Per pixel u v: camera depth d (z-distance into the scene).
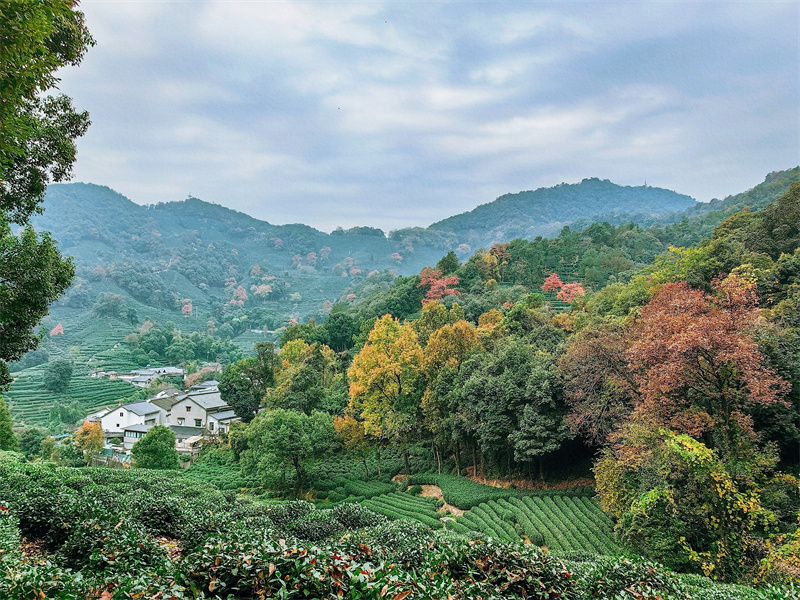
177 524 16.88
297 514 20.58
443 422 45.19
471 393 42.19
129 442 77.69
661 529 22.55
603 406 33.19
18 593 7.42
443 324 66.25
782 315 32.78
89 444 68.81
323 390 62.50
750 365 22.25
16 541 11.88
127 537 12.11
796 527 21.44
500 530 31.73
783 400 25.38
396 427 46.72
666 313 27.67
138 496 19.23
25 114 14.34
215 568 8.26
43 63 11.31
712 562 20.38
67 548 12.46
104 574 9.93
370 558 10.66
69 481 22.69
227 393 70.00
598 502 34.44
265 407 67.69
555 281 93.06
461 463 49.09
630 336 32.16
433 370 50.41
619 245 124.06
